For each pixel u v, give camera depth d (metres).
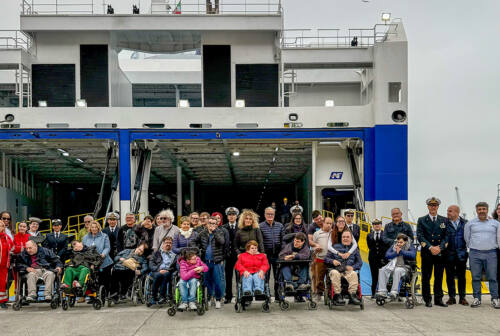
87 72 18.64
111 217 9.97
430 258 8.98
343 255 8.87
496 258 8.88
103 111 17.42
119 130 17.39
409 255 8.88
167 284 9.34
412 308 8.81
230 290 9.72
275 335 6.89
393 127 17.47
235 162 25.31
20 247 9.67
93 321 8.02
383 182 17.36
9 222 9.75
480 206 8.92
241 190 43.22
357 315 8.26
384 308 8.91
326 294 9.07
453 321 7.71
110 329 7.42
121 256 9.41
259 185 38.31
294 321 7.82
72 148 20.62
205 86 18.81
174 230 9.55
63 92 18.64
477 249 8.91
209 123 17.62
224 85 18.83
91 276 9.17
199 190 40.69
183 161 24.84
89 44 18.72
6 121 17.27
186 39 19.52
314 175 18.81
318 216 10.54
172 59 27.12
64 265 9.80
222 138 17.55
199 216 10.79
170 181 34.25
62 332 7.28
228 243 9.30
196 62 26.95
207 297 8.99
